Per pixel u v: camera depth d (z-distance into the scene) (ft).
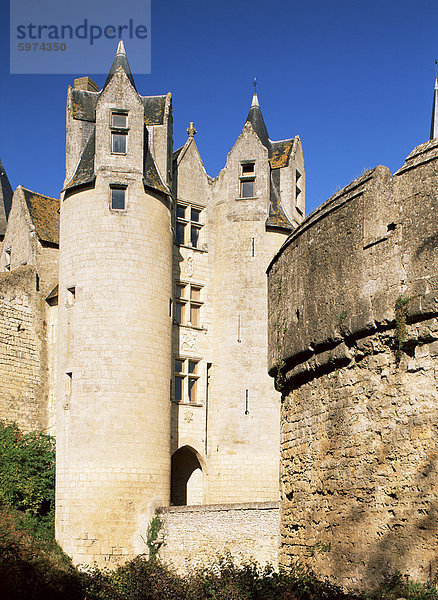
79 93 120.47
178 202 125.59
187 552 92.27
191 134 129.90
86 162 113.70
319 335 49.80
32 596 65.72
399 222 43.34
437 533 38.81
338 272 48.42
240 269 125.80
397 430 42.34
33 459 113.09
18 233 138.00
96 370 105.29
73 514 102.12
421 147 43.24
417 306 40.93
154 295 109.81
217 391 124.06
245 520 82.17
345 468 46.98
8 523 100.27
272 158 132.87
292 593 47.50
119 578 70.95
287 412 56.95
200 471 123.85
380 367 44.29
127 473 102.94
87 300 107.55
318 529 49.93
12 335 124.98
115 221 109.19
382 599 39.01
